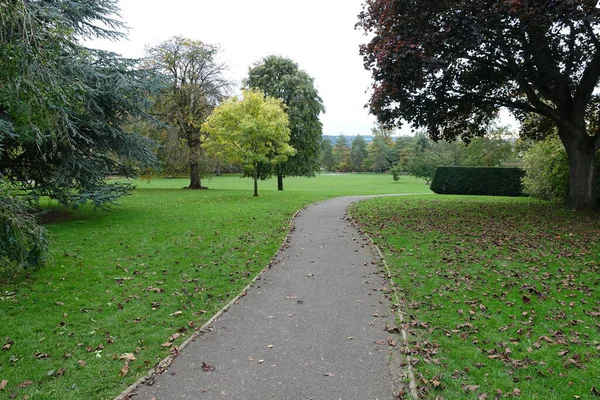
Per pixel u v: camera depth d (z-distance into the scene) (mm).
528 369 4062
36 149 11773
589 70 13195
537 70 12633
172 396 3740
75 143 12688
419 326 5168
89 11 13211
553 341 4613
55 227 11930
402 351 4508
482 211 14750
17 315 5555
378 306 5941
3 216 6230
